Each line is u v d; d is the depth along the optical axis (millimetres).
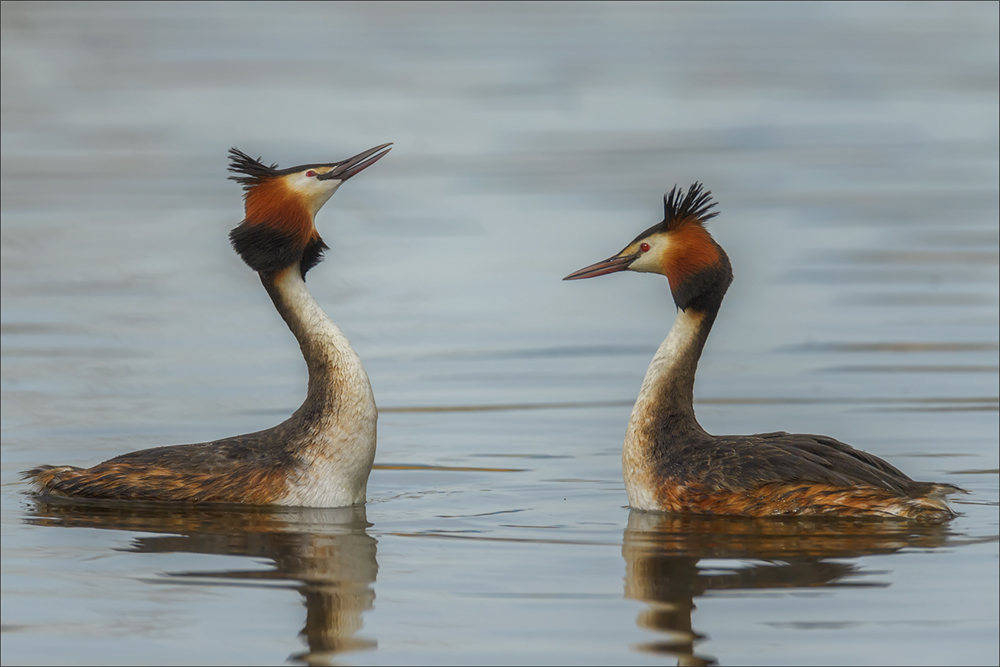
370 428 12719
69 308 21594
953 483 13133
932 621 9492
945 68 50906
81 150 37188
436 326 20906
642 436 12648
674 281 12977
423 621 9656
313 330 12758
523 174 33594
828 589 10078
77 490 12695
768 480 11906
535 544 11352
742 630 9391
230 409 16344
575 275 13273
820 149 36531
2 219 28734
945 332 19891
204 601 10078
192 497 12508
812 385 17375
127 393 17000
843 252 25188
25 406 16344
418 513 12383
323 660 9055
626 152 36469
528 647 9203
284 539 11555
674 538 11391
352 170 13078
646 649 9148
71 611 9906
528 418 16188
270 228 12844
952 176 32469
